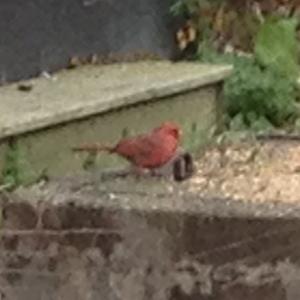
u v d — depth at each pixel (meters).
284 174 9.35
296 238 8.50
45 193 8.94
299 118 11.27
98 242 8.75
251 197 8.85
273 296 8.57
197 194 8.89
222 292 8.62
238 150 9.95
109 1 11.30
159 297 8.70
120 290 8.75
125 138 9.95
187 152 9.53
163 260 8.66
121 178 9.26
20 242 8.88
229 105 11.12
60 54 11.04
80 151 9.66
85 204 8.74
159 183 9.16
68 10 11.06
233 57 11.45
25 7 10.75
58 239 8.82
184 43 11.70
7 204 8.88
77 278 8.82
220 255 8.59
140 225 8.66
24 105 9.91
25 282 8.91
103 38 11.30
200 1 11.71
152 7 11.52
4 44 10.60
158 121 10.48
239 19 11.83
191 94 10.71
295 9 12.21
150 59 11.48
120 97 10.12
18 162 9.50
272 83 11.18
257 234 8.53
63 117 9.73
